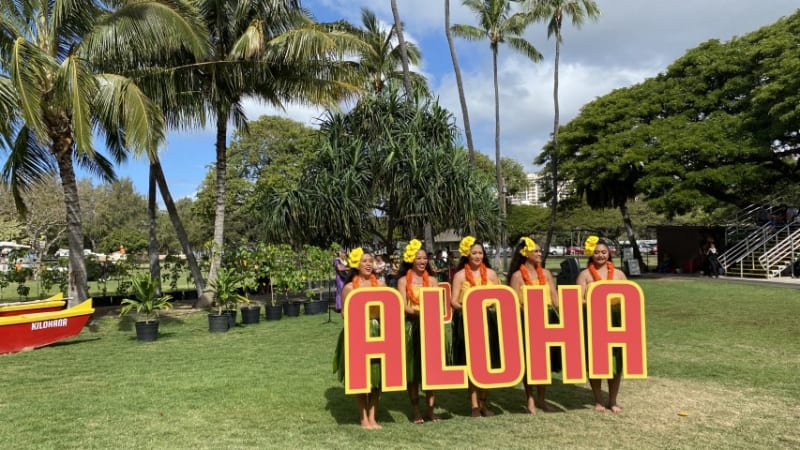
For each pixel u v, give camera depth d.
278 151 36.94
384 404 5.65
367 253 5.02
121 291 16.44
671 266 25.09
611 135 22.66
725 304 12.88
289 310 12.95
